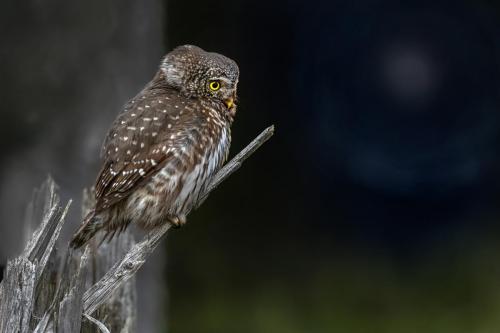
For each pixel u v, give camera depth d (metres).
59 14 11.34
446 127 18.28
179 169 7.48
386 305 14.87
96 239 7.54
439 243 16.86
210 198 16.08
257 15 17.23
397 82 18.36
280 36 17.48
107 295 6.33
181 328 14.77
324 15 17.80
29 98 11.40
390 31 18.33
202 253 15.52
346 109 17.94
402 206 17.56
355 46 18.14
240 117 17.05
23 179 11.32
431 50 18.38
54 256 6.48
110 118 11.46
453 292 14.94
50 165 11.30
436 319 14.55
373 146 18.03
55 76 11.39
